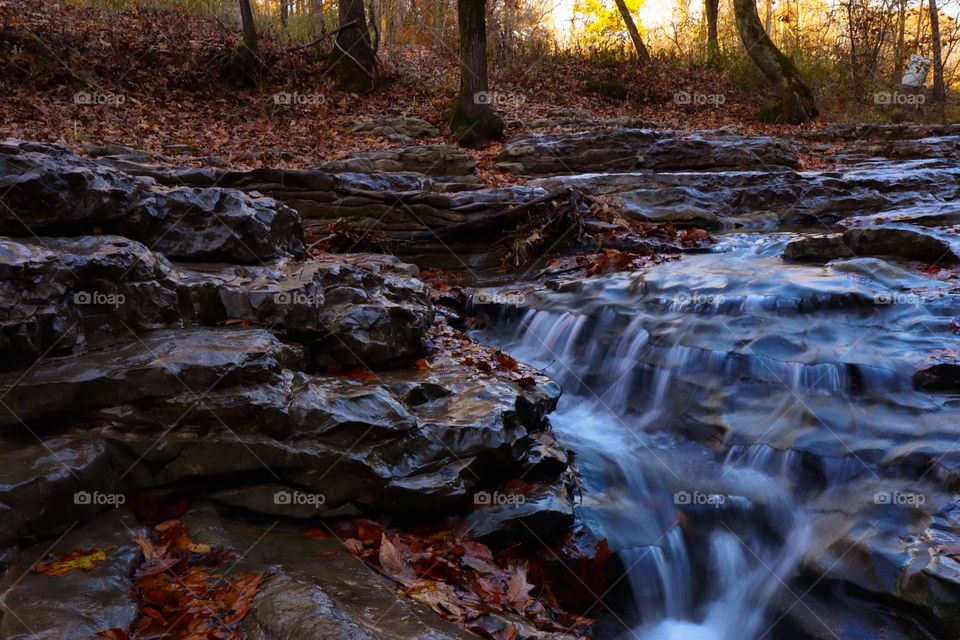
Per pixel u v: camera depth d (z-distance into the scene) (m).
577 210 8.80
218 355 3.65
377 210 8.51
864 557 3.64
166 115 12.38
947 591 3.25
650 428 5.23
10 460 3.14
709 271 6.84
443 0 21.27
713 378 5.23
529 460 4.14
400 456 3.68
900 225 7.04
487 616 2.93
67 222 4.27
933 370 4.68
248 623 2.62
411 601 2.89
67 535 3.09
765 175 10.26
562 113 16.23
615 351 5.98
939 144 12.77
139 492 3.48
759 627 3.81
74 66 12.59
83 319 3.81
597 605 3.78
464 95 13.84
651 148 12.03
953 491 3.84
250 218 5.04
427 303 5.39
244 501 3.54
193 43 14.95
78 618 2.52
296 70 15.46
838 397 4.72
